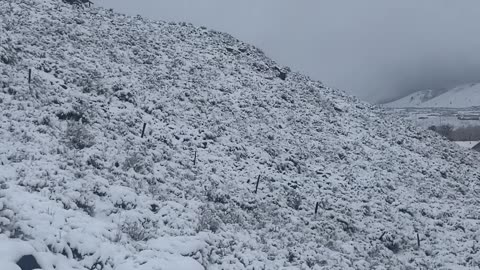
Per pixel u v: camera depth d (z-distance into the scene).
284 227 15.86
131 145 16.42
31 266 7.45
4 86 15.47
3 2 26.66
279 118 29.75
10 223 8.24
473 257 19.03
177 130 20.67
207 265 10.31
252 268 11.20
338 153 27.92
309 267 12.93
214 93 28.73
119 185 12.73
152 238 10.51
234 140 22.72
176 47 35.62
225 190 16.83
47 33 24.59
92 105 18.06
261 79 36.66
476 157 43.16
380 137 35.84
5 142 12.17
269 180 20.02
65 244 8.41
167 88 25.66
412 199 24.52
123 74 24.44
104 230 9.61
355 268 14.31
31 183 10.34
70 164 12.54
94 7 38.53
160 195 13.43
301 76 46.09
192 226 12.14
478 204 27.78
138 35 34.16
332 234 17.25
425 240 19.92
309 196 20.20
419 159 33.59
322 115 34.97
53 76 19.06
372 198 22.80
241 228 13.93
